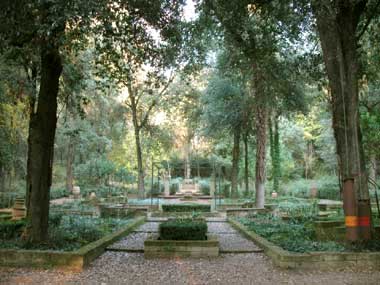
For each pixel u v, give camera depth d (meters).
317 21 8.84
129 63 10.62
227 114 24.64
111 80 10.95
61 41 7.29
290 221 13.55
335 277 6.39
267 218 14.95
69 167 30.77
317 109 32.25
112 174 33.81
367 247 7.47
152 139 31.47
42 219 8.33
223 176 34.28
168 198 27.31
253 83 18.05
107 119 30.28
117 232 10.66
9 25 7.14
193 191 30.30
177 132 38.47
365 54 12.45
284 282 6.12
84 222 12.38
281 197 26.19
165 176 32.53
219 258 7.96
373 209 16.59
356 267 6.98
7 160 17.30
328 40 8.98
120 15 8.45
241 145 33.62
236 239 10.52
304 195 29.88
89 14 6.73
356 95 8.33
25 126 16.69
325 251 7.29
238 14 10.64
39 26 6.74
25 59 9.53
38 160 8.41
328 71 8.96
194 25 12.06
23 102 13.59
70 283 6.01
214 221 15.51
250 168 34.44
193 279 6.34
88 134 28.92
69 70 12.02
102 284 5.98
